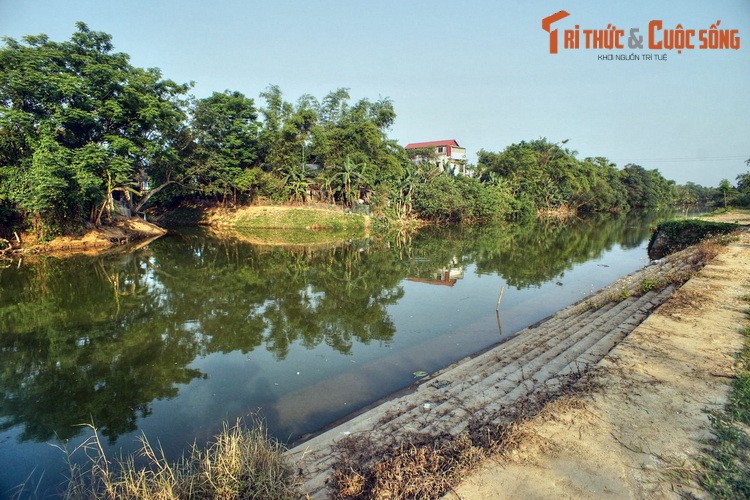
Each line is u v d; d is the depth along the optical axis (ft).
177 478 13.12
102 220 94.63
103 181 85.15
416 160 187.01
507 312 43.39
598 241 105.19
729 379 15.97
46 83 74.08
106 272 63.21
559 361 22.36
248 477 12.48
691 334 20.88
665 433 12.66
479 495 10.34
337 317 42.27
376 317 42.16
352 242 102.47
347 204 137.49
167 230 125.39
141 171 110.83
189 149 120.98
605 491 10.35
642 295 36.35
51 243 78.84
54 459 20.20
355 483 12.10
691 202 312.71
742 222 83.20
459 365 28.73
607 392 15.20
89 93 83.56
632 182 241.96
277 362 31.14
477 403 18.43
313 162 146.10
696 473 10.89
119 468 19.19
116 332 37.78
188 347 34.35
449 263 72.84
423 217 141.18
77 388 27.55
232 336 36.88
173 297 49.75
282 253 85.66
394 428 17.47
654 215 217.15
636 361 17.79
